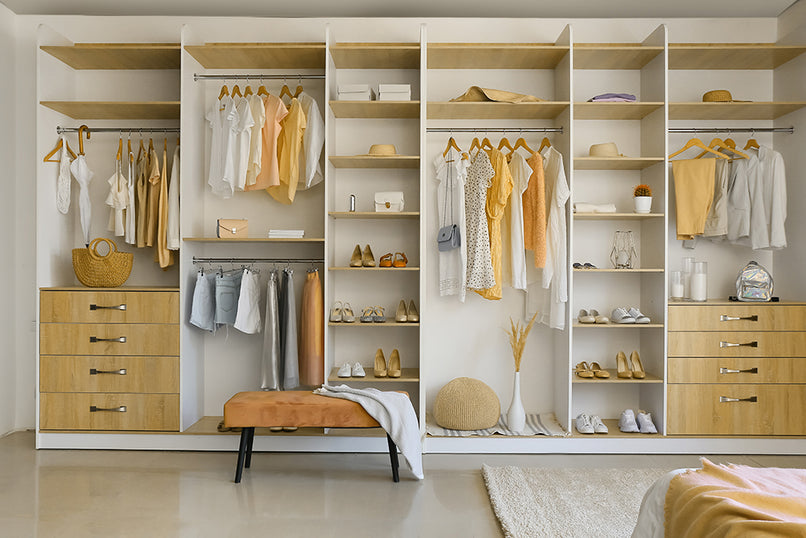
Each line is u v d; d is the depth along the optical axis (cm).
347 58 426
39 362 409
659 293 413
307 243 454
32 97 449
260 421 348
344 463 386
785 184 419
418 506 315
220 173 425
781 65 439
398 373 418
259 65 444
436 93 449
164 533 280
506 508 304
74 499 322
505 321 450
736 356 404
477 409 409
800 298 421
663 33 405
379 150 417
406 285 452
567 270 406
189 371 423
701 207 414
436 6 448
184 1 439
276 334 425
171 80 455
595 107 413
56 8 449
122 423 408
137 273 457
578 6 445
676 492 194
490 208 415
